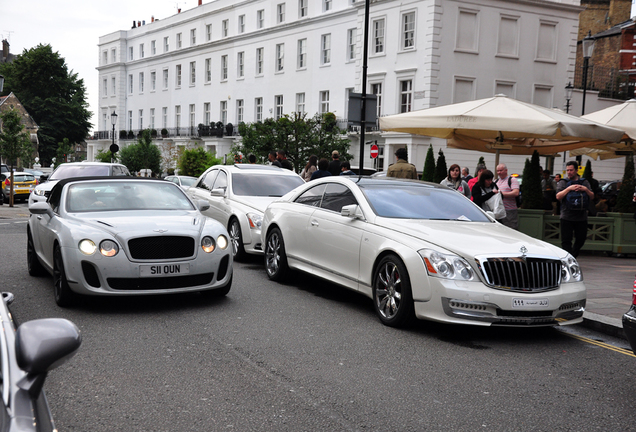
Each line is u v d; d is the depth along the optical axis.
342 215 6.91
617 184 24.05
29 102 70.00
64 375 4.39
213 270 6.69
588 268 10.68
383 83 34.16
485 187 9.97
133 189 7.69
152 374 4.46
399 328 6.12
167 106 59.25
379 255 6.39
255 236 9.87
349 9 37.19
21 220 18.00
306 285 8.37
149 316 6.25
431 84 31.05
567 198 10.69
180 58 56.72
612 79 38.00
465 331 6.15
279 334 5.72
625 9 42.72
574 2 34.22
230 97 49.91
